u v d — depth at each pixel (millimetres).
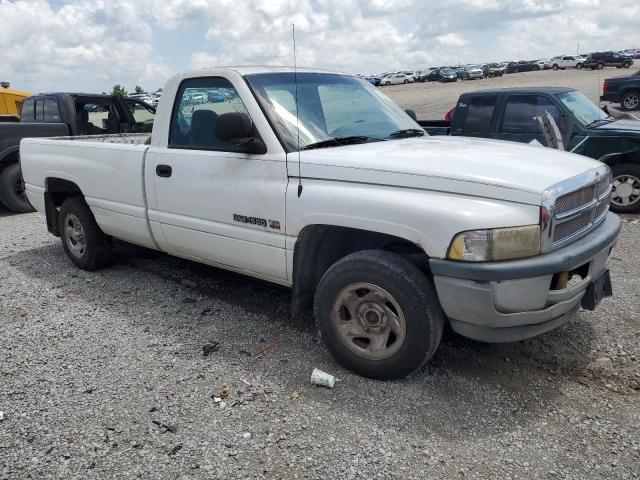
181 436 2838
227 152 3826
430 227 2848
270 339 3887
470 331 2982
